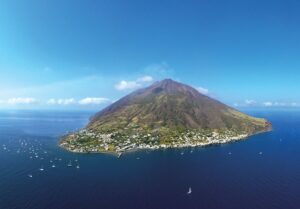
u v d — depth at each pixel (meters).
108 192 199.00
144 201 183.50
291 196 190.62
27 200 182.50
